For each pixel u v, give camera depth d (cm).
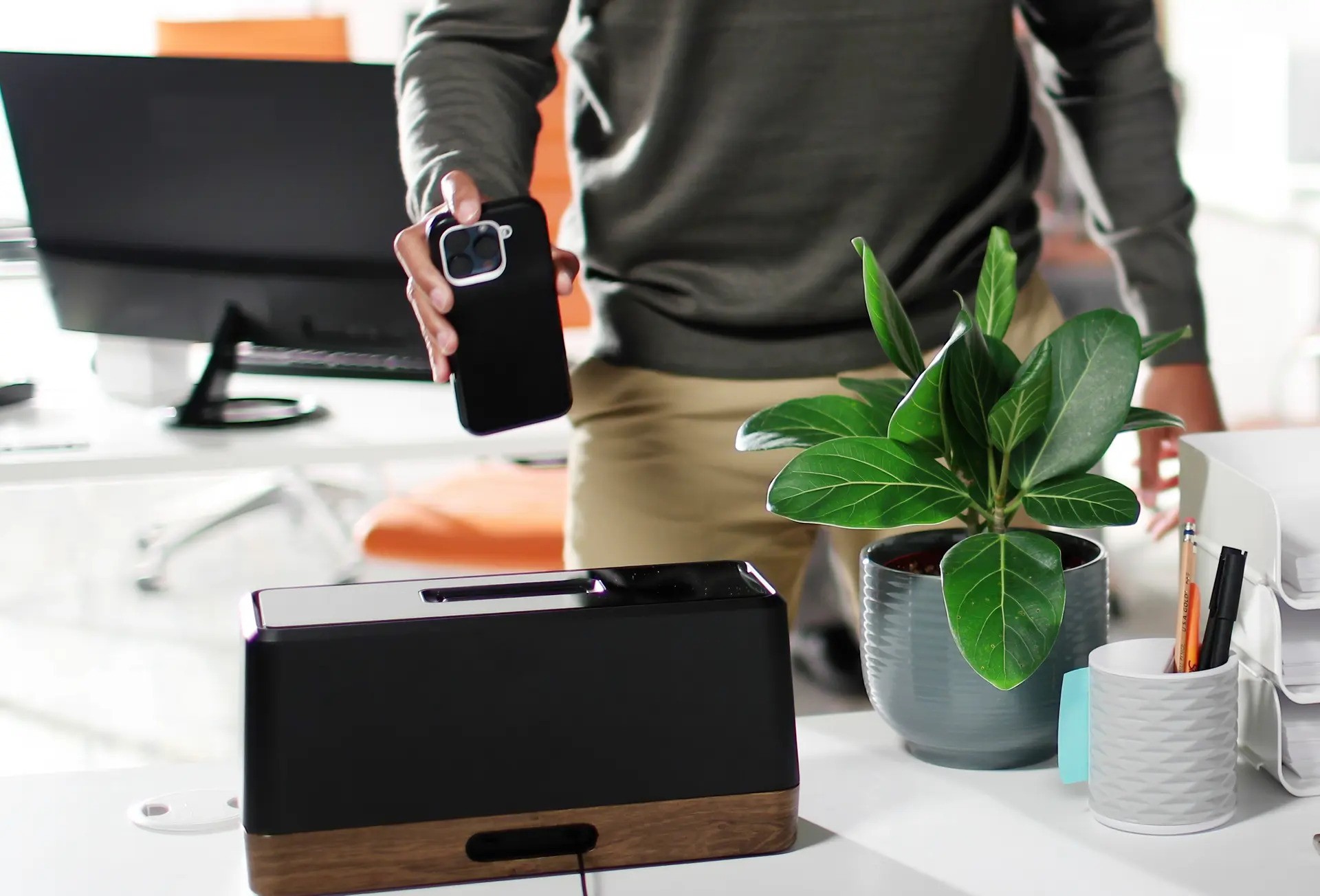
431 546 191
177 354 175
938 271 125
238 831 75
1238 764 81
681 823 69
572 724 68
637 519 134
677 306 126
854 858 70
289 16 431
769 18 115
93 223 163
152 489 410
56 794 80
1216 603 72
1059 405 79
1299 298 416
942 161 121
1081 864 69
